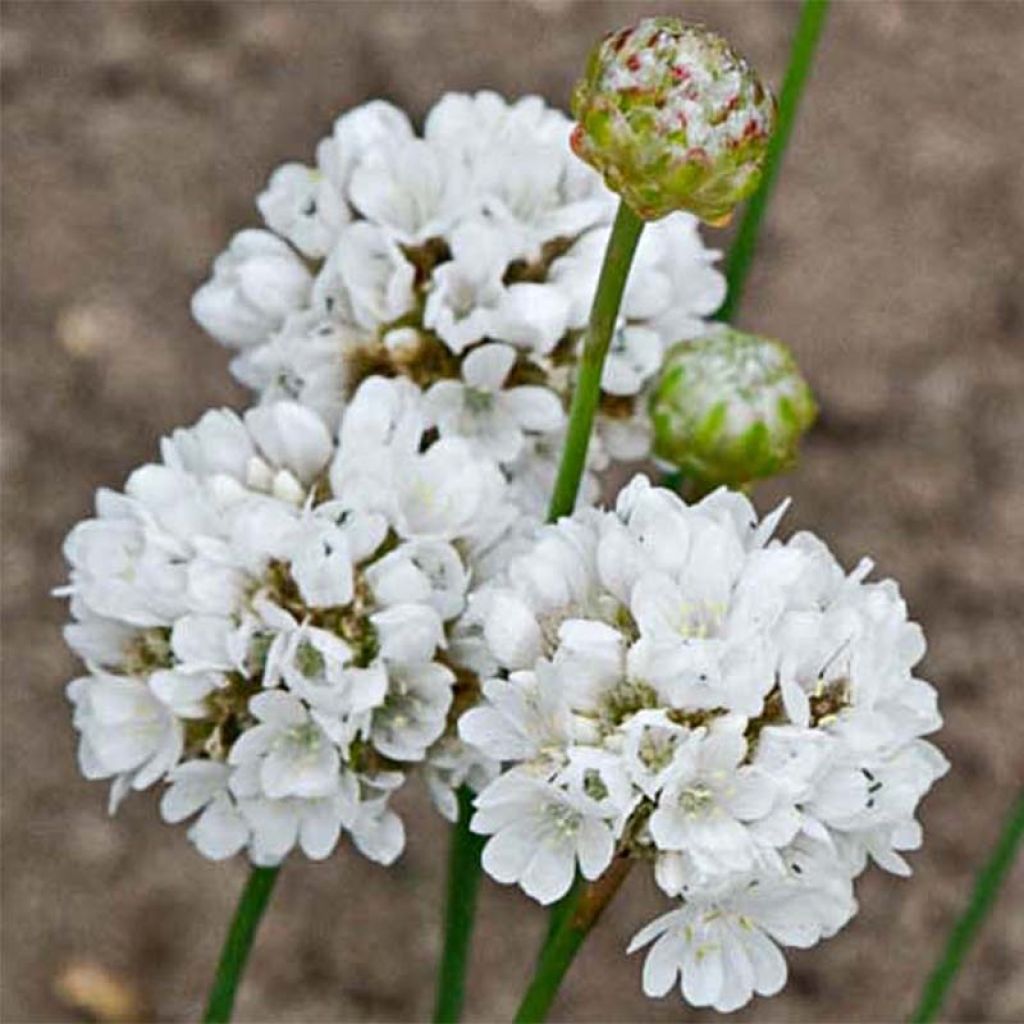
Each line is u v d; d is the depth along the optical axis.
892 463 0.44
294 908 0.41
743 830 0.23
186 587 0.25
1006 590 0.44
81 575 0.26
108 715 0.26
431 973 0.40
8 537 0.43
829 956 0.41
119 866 0.41
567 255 0.27
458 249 0.27
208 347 0.45
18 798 0.41
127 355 0.44
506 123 0.28
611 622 0.24
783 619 0.24
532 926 0.41
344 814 0.25
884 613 0.24
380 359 0.27
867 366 0.45
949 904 0.41
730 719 0.23
